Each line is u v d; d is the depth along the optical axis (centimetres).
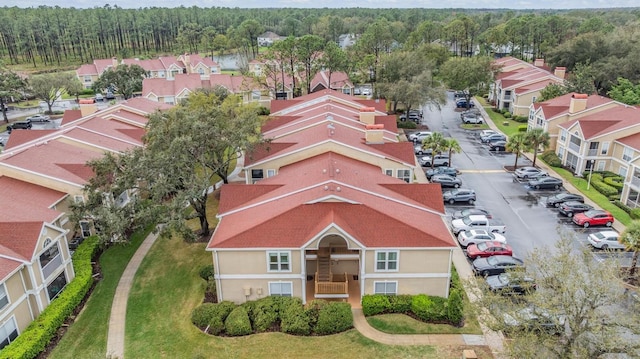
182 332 2809
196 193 3506
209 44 17125
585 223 4066
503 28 13638
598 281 2119
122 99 10619
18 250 2833
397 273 2964
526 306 2295
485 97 9950
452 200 4600
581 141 5312
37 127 7906
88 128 5141
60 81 9038
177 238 3956
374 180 3672
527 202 4634
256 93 9000
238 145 3938
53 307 2938
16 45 14000
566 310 2061
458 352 2580
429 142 5434
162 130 3819
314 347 2628
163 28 17900
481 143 6662
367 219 2978
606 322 2159
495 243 3597
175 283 3325
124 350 2698
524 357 2066
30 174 3831
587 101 6341
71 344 2767
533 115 6756
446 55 10394
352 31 18738
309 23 19312
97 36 15825
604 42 9431
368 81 10075
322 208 3027
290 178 3703
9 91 8069
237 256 2928
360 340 2675
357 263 3259
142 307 3086
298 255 2920
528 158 5994
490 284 3088
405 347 2622
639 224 3189
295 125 5109
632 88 7669
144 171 3491
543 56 12525
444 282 2983
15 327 2750
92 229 3966
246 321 2767
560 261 2206
